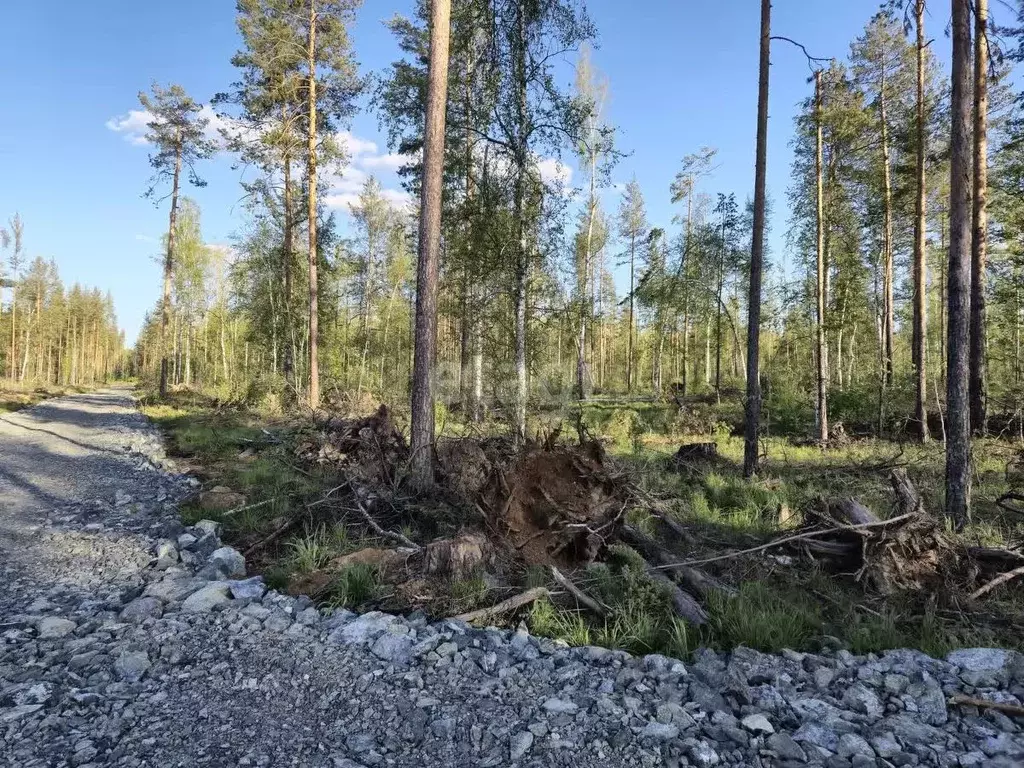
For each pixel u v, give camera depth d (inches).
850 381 980.6
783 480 394.6
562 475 254.4
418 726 124.6
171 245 1238.3
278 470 395.2
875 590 211.5
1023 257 625.0
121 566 233.9
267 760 111.6
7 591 206.5
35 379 2265.0
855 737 120.6
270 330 1050.1
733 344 1600.6
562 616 183.5
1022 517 301.6
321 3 804.0
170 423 823.7
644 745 118.7
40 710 127.4
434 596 197.3
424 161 327.0
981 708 134.3
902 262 993.5
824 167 757.3
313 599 200.8
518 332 460.8
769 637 169.2
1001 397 625.6
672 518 297.7
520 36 436.8
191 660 152.7
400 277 1408.7
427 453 317.4
